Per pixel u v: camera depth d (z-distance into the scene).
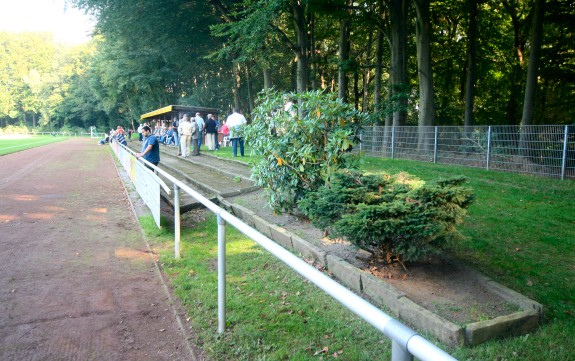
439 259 4.68
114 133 40.94
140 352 3.38
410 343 1.45
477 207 7.25
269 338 3.54
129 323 3.87
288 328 3.70
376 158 16.39
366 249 4.50
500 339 3.26
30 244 6.46
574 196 8.14
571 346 3.13
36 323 3.84
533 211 6.92
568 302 3.81
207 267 5.36
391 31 21.16
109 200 10.48
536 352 3.07
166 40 28.97
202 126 19.50
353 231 4.06
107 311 4.11
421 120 18.06
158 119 39.06
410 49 27.09
